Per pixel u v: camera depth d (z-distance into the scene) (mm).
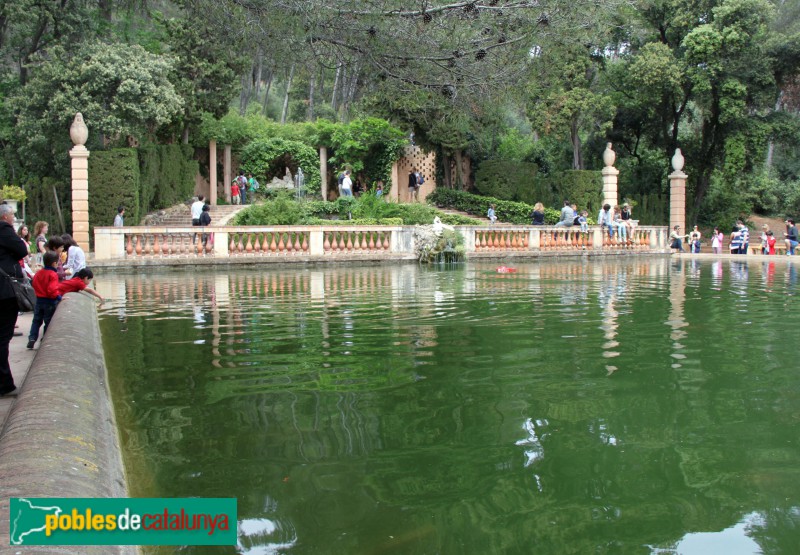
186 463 3555
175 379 5445
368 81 10391
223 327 8094
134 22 35438
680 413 4434
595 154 39812
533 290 12453
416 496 3129
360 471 3451
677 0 33969
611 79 36719
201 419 4348
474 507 3000
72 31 27828
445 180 36000
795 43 32656
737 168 33938
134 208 24359
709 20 34219
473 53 9352
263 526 2838
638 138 39156
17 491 2285
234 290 12781
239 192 33781
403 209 27516
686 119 45188
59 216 25188
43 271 7344
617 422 4238
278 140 36188
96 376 4676
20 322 9258
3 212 5258
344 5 8664
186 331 7809
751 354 6332
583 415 4395
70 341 5410
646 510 2975
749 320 8523
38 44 29219
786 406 4578
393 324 8234
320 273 17547
